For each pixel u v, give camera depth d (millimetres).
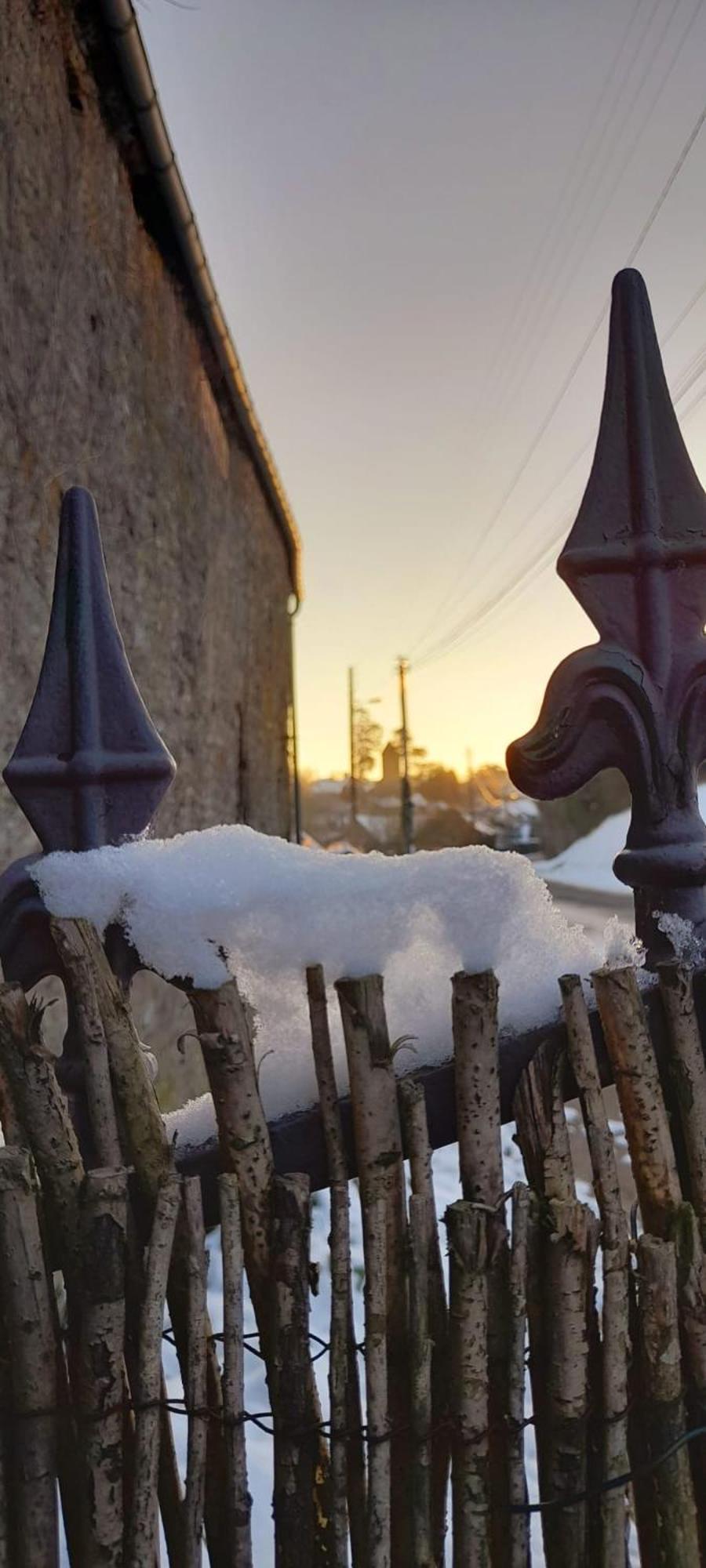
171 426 4930
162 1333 1023
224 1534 1075
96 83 3811
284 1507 1063
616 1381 1089
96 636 1175
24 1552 1017
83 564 1178
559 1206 1071
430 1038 1172
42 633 3184
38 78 3238
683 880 1163
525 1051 1136
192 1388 1050
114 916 1099
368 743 65250
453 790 61125
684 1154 1156
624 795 34875
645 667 1174
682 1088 1138
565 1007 1098
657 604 1177
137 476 4289
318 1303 2996
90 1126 1068
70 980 1075
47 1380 1020
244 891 1077
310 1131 1116
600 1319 1177
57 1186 1021
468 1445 1064
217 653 6320
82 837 1137
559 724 1162
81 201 3631
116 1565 1008
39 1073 1021
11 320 2979
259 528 8688
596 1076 1101
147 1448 1011
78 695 1151
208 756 5902
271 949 1097
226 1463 1062
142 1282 1021
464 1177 1088
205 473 5797
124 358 4137
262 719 9172
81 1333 1000
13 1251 997
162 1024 4488
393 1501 1114
